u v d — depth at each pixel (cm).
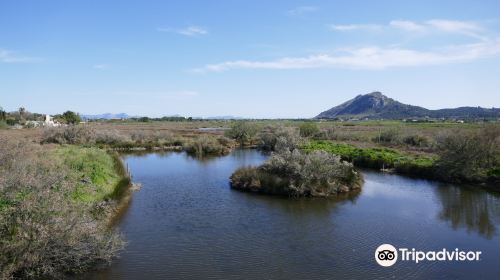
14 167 1933
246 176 3238
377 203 2719
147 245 1866
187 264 1647
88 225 1588
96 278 1492
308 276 1549
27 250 1367
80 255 1499
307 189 2908
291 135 6075
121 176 3319
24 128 8600
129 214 2403
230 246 1866
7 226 1398
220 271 1584
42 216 1424
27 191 1535
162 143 6775
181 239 1956
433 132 6906
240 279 1516
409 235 2048
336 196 2927
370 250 1828
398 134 6919
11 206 1467
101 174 2942
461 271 1608
